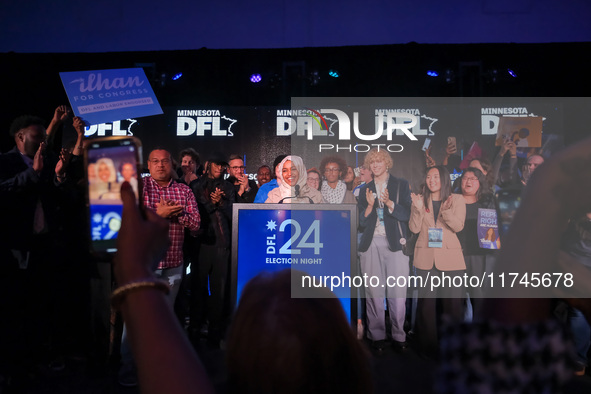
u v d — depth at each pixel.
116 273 0.38
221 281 3.70
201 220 3.77
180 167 5.14
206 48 5.32
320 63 5.66
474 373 0.34
